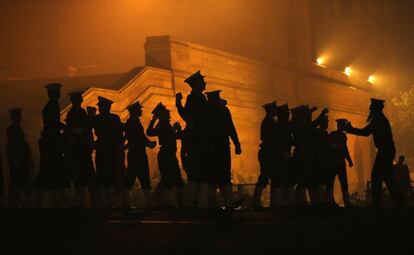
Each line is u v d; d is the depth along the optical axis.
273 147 35.91
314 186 37.66
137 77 63.44
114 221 28.41
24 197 35.62
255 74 82.12
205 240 25.02
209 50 73.62
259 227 25.92
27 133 55.38
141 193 53.94
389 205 59.47
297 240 24.02
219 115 30.52
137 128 35.19
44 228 28.12
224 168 30.33
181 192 35.34
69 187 33.28
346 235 24.06
